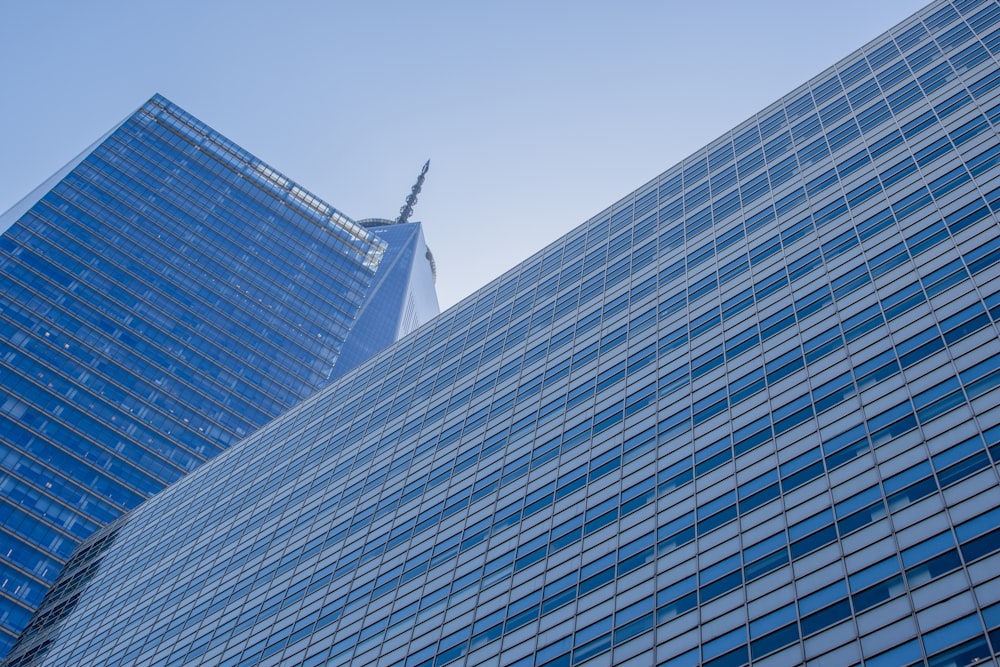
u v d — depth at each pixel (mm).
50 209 188500
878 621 37000
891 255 58281
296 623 69500
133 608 91438
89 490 155500
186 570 91000
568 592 51906
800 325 58375
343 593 68688
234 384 189375
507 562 58312
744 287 67062
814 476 46438
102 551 113312
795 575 41875
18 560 141250
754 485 48906
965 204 57562
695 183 90312
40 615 109938
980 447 41062
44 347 168125
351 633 63562
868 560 39812
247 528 90188
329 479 87750
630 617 46938
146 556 101250
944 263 54031
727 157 90688
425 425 83938
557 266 94938
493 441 73062
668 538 50000
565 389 72188
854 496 43531
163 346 184125
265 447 106438
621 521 54062
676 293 73250
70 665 89875
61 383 165625
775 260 67438
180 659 76375
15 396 158875
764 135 89312
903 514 40719
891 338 51531
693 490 51906
